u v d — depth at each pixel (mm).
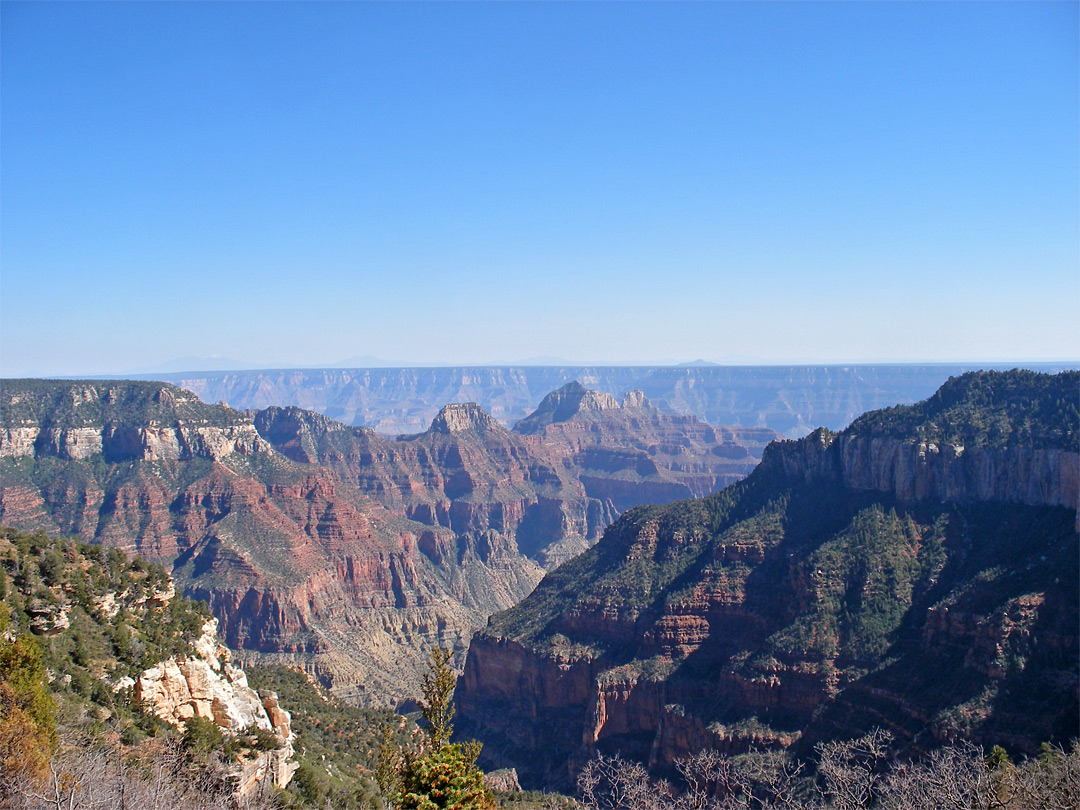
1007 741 91312
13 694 54531
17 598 67688
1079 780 64750
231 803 61875
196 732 67250
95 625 73125
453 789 48500
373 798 78438
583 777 120812
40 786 49094
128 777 53844
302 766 77188
